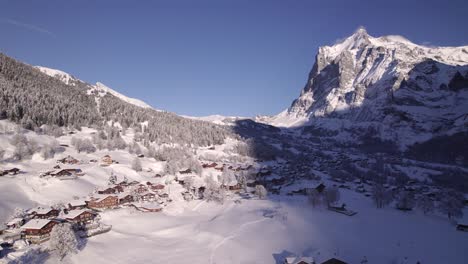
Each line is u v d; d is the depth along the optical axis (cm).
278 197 16562
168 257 9106
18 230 9131
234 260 8862
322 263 7906
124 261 8762
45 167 15838
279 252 9338
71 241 8538
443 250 9869
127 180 16212
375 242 10312
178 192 16100
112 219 11706
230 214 13100
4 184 12488
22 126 19588
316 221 12131
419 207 14325
